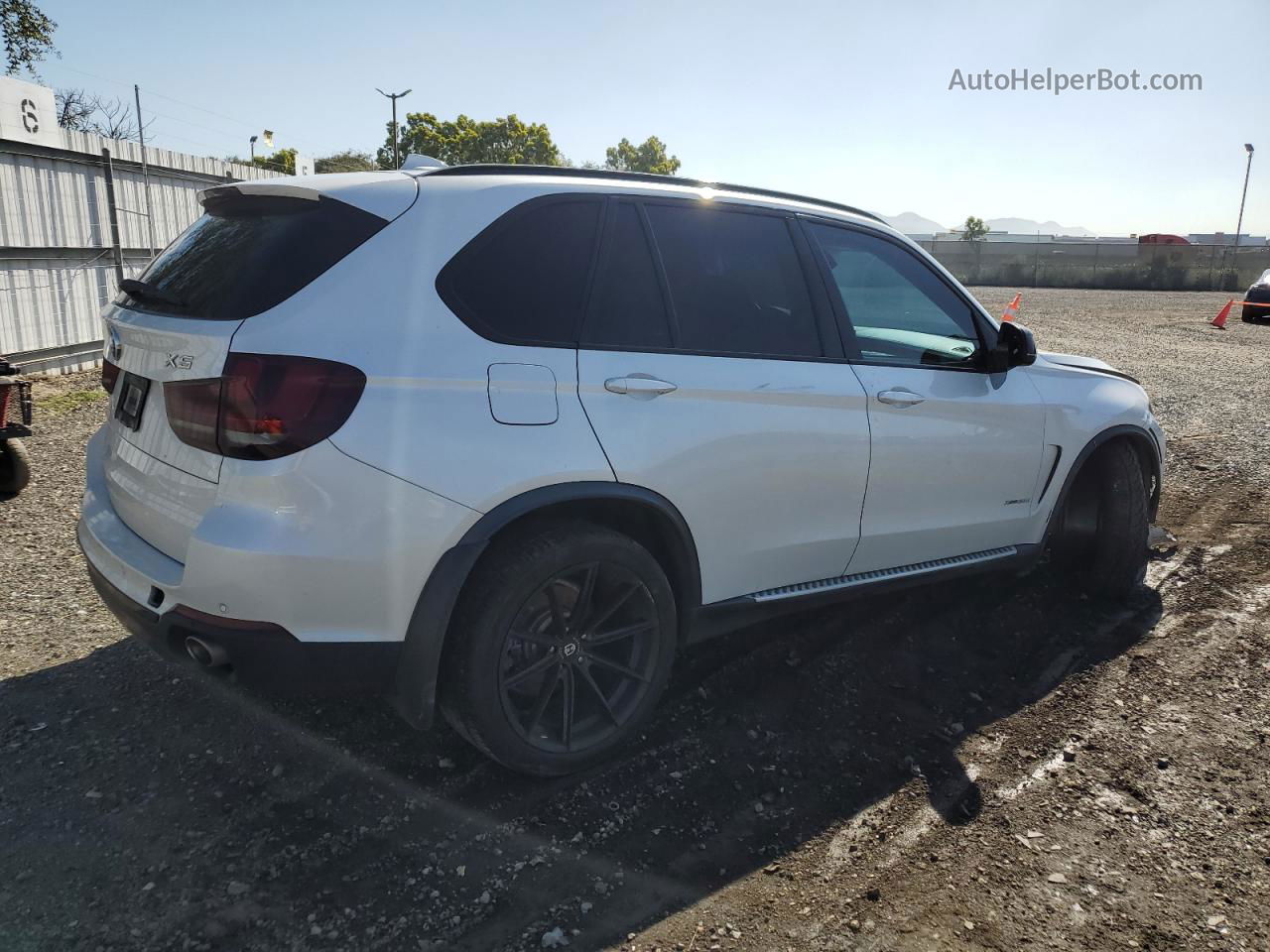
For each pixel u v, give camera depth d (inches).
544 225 112.3
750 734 129.0
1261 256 1706.4
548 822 107.4
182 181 484.4
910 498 142.9
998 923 93.8
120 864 97.6
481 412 100.7
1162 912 96.0
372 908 92.6
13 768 113.3
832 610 170.9
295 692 97.9
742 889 98.0
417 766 117.5
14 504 221.1
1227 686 146.4
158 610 100.3
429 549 98.0
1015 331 152.1
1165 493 258.8
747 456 121.5
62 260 394.0
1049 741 129.8
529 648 109.0
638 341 114.9
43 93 377.1
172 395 99.4
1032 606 177.0
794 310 131.6
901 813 112.3
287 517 92.7
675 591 123.0
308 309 95.3
